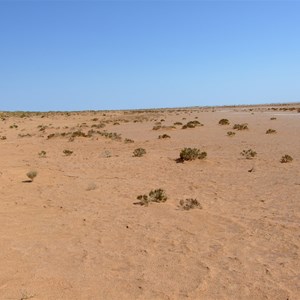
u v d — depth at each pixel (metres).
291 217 9.02
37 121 56.47
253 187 12.30
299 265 6.45
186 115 65.00
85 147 25.39
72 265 6.62
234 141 25.03
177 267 6.46
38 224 9.00
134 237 7.98
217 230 8.31
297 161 16.61
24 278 6.11
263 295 5.46
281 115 49.72
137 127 41.00
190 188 12.51
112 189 12.65
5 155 22.33
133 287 5.77
